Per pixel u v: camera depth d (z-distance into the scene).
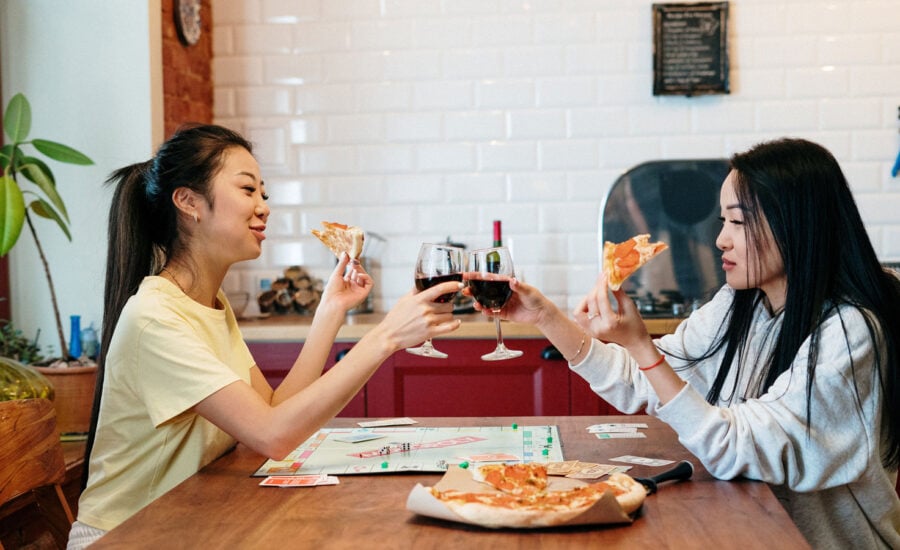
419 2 3.94
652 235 3.52
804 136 3.82
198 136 1.84
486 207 3.95
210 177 1.81
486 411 3.28
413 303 1.59
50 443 1.74
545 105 3.91
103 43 3.48
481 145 3.94
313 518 1.34
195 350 1.67
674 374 1.57
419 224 3.97
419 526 1.29
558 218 3.92
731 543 1.21
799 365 1.62
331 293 2.01
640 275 3.51
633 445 1.76
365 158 3.98
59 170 3.50
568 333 1.88
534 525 1.25
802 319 1.68
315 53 3.98
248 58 4.01
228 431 1.63
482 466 1.44
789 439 1.54
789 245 1.70
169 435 1.73
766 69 3.82
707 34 3.81
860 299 1.67
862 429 1.60
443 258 1.73
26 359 3.09
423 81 3.95
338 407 1.60
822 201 1.69
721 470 1.53
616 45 3.87
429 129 3.96
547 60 3.90
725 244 1.81
